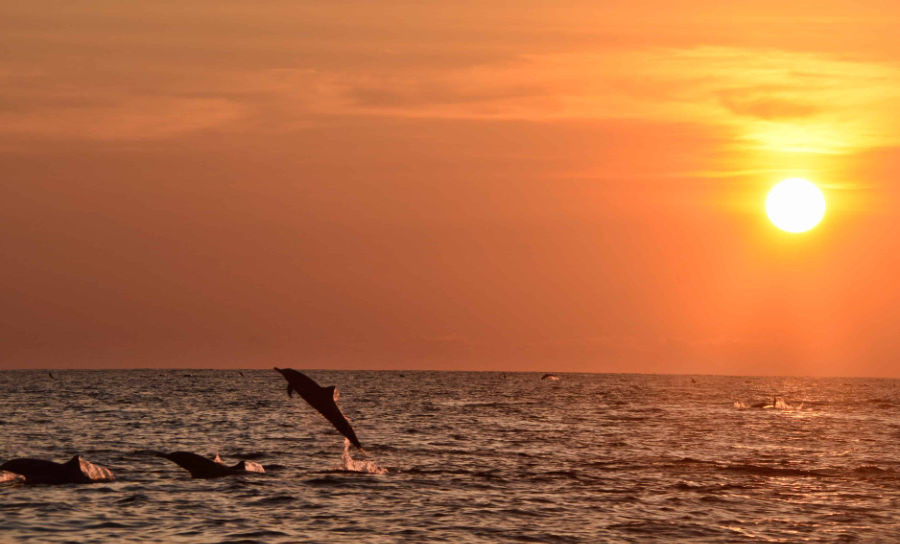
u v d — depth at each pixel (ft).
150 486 302.25
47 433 521.65
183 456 332.39
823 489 327.06
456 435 559.38
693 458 430.20
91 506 264.52
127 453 409.49
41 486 295.69
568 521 258.57
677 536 241.14
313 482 321.32
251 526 243.40
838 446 518.37
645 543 232.12
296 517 256.32
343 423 169.37
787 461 422.00
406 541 229.25
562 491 313.12
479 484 326.03
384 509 271.08
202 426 607.37
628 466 390.21
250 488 303.48
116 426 590.96
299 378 173.06
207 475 327.06
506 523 253.65
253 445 469.16
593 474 360.07
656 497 302.86
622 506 284.00
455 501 287.69
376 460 398.42
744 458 434.71
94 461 372.99
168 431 557.33
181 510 262.47
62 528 235.40
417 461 397.60
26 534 228.02
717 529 250.98
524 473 359.46
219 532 235.61
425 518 258.57
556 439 537.24
